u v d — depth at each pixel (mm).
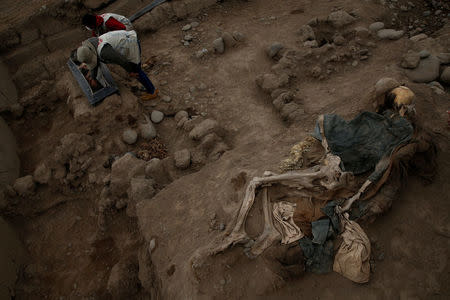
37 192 5043
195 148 4887
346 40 5934
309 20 6746
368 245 2852
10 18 6824
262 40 6566
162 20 7293
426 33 6203
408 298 2709
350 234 2900
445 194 3232
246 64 6176
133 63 5168
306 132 4383
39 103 6113
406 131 3178
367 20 6316
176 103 5820
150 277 3650
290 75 5609
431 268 2836
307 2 7297
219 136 5086
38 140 5840
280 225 3021
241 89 5820
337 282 2797
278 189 3316
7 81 6484
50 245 4688
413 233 3020
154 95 5832
